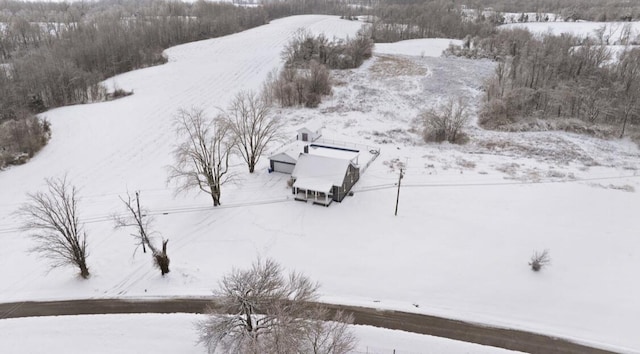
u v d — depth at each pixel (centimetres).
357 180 4969
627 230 4100
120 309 3228
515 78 7512
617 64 7606
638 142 5959
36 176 5288
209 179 4438
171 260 3756
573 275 3572
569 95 6788
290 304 2695
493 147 5947
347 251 3844
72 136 6369
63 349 2861
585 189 4759
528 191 4747
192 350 2839
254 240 4006
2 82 7756
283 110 7306
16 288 3466
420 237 4025
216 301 2823
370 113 7100
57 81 7906
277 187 4891
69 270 3681
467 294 3384
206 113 7100
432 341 2922
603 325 3125
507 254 3794
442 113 6662
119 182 5141
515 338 3009
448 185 4881
